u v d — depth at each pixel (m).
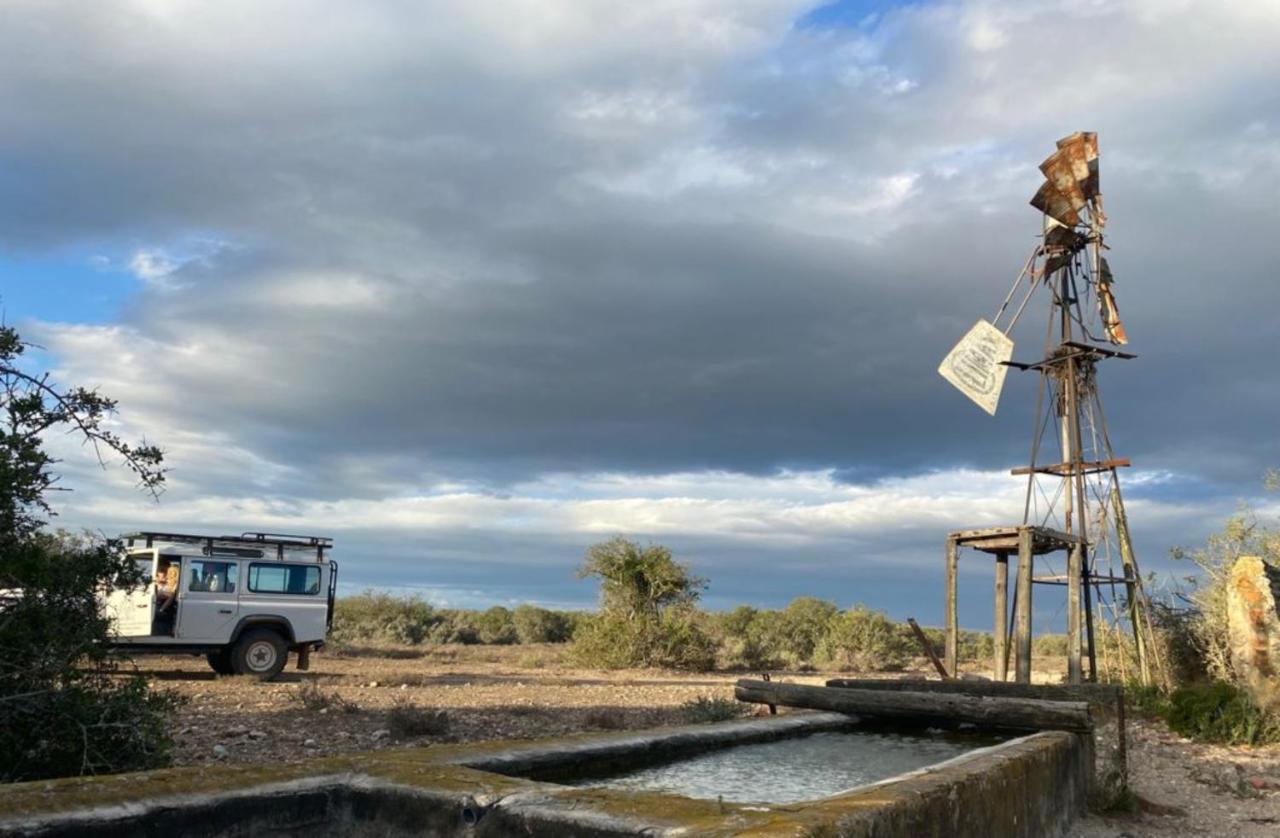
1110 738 8.84
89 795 3.59
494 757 5.08
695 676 22.41
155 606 15.42
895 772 6.71
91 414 7.42
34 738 6.55
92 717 6.70
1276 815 8.01
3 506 6.79
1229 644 14.58
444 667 22.58
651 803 3.71
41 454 7.05
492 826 3.77
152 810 3.60
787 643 32.12
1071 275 15.73
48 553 7.32
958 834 4.53
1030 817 5.92
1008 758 5.70
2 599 6.89
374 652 27.53
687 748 6.98
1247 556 12.95
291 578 16.59
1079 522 14.92
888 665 28.31
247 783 3.98
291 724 10.30
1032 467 15.82
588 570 25.84
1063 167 15.29
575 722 11.55
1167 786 9.22
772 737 8.11
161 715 7.34
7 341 7.09
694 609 26.36
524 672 21.72
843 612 30.70
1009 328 15.80
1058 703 8.06
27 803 3.44
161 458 7.68
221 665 16.47
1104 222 15.41
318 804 4.11
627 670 23.84
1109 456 15.67
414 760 4.64
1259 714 12.11
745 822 3.38
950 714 8.52
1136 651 15.80
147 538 15.64
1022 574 12.19
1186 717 12.49
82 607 7.27
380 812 4.07
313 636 16.59
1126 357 15.52
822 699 9.34
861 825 3.54
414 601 37.31
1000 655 13.57
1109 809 7.86
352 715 11.27
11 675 6.45
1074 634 12.91
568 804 3.72
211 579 15.93
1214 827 7.57
